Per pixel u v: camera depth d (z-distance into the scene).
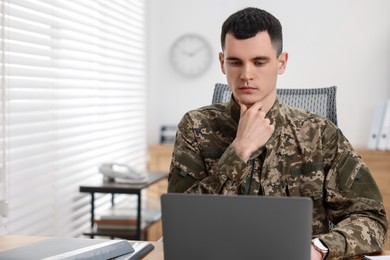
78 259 1.24
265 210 1.06
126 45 3.65
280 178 1.51
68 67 2.80
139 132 3.98
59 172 2.74
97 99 3.20
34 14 2.46
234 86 1.39
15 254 1.31
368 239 1.32
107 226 2.85
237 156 1.36
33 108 2.46
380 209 1.42
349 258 1.32
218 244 1.09
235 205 1.07
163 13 4.09
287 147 1.52
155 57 4.12
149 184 2.86
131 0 3.71
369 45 3.78
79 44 2.95
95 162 3.20
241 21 1.35
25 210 2.42
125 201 3.67
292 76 3.90
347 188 1.46
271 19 1.37
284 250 1.07
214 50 4.03
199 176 1.56
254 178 1.51
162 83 4.13
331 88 1.83
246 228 1.07
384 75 3.77
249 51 1.34
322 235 1.30
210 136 1.58
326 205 1.50
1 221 2.24
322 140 1.53
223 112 1.61
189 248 1.10
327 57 3.84
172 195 1.09
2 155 2.21
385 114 3.51
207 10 4.02
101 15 3.22
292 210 1.05
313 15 3.85
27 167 2.43
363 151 3.49
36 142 2.49
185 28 4.06
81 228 3.06
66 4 2.76
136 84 3.91
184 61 4.07
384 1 3.75
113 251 1.32
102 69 3.26
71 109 2.87
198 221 1.09
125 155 3.68
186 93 4.10
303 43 3.87
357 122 3.82
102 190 2.75
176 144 1.61
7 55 2.25
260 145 1.37
